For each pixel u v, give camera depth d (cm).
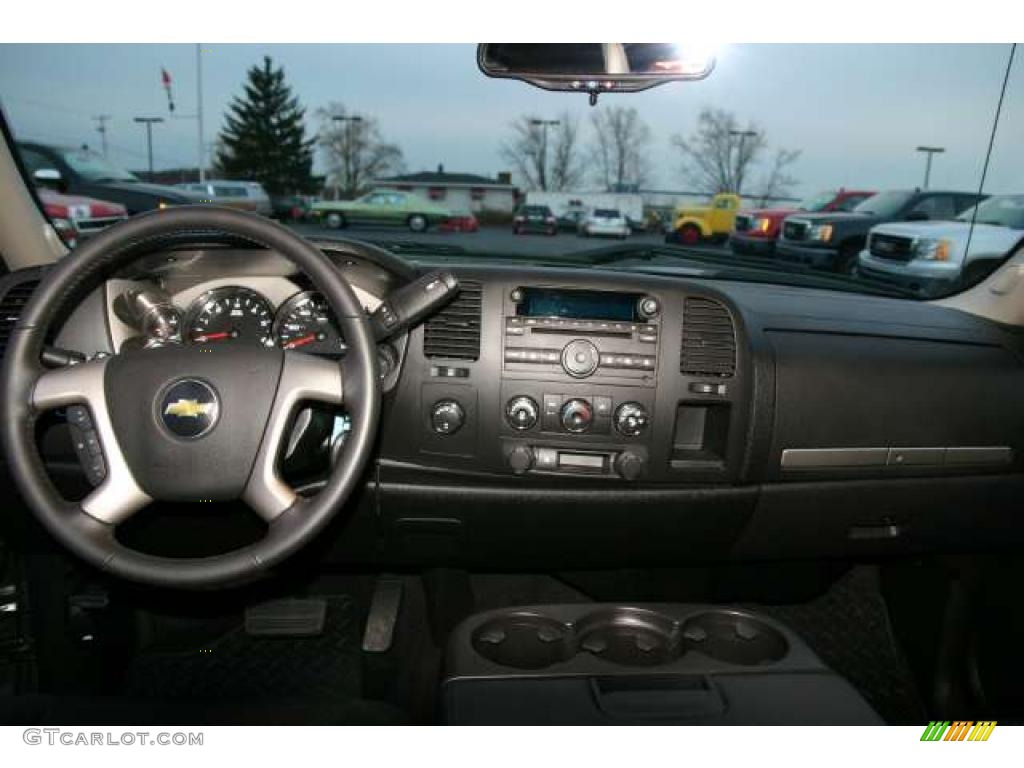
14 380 131
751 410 189
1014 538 213
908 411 197
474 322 186
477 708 132
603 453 189
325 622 227
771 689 138
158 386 133
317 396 136
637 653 152
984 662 216
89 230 233
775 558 211
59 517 132
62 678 216
